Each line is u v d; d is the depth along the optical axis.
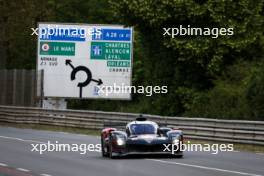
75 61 108.88
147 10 100.31
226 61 99.31
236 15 97.94
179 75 102.88
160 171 43.19
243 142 68.25
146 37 106.12
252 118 78.81
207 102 94.38
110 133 54.34
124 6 103.50
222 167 45.72
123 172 42.81
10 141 71.81
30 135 82.44
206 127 74.12
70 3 161.38
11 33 138.25
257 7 99.06
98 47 108.88
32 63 156.50
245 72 92.00
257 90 78.38
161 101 105.00
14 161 51.12
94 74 109.00
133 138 52.47
